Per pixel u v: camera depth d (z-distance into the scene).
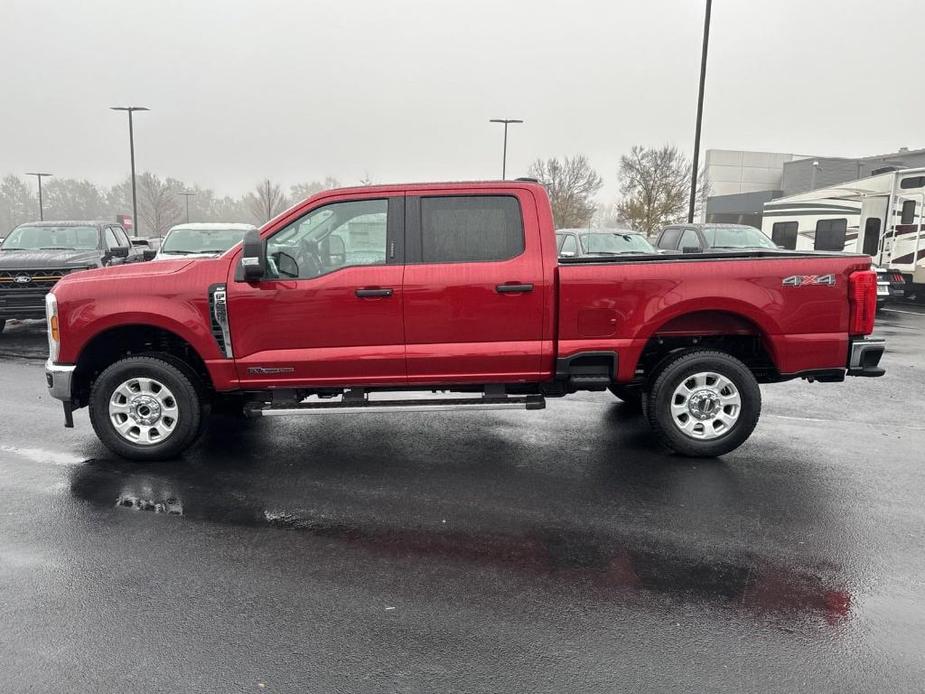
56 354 5.30
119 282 5.26
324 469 5.32
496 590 3.52
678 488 4.91
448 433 6.30
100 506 4.56
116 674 2.85
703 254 6.50
